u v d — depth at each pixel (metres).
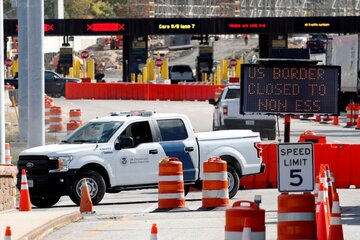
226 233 31.30
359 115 114.75
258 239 30.92
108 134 55.28
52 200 55.81
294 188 35.06
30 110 73.25
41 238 41.00
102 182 54.31
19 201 54.62
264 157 63.81
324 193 36.88
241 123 88.56
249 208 31.12
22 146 87.25
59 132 103.12
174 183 50.78
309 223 33.41
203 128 106.12
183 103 153.12
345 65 142.50
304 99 63.72
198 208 51.75
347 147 64.06
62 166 53.81
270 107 63.66
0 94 55.91
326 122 121.94
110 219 47.62
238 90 89.94
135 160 55.25
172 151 55.91
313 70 63.66
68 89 163.38
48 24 174.50
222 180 51.00
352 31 170.88
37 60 73.31
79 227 44.69
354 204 53.25
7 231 28.86
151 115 56.31
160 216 48.59
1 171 50.22
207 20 175.75
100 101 156.88
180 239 39.91
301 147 35.09
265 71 63.62
